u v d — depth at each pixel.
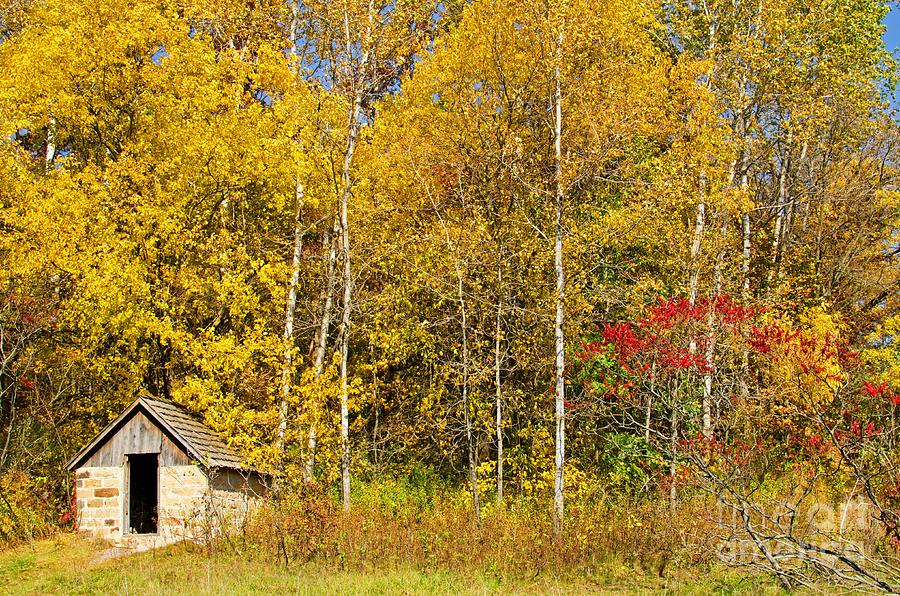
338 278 21.84
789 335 18.17
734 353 18.66
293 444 20.52
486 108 21.03
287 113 20.27
